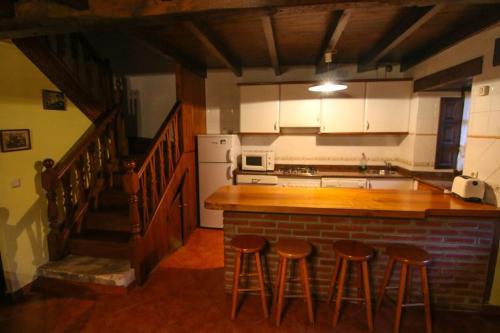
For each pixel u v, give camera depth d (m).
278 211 2.20
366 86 3.84
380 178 3.79
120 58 4.36
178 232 3.58
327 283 2.43
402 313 2.27
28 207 2.63
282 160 4.50
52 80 2.81
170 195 3.33
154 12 1.72
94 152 3.27
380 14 2.35
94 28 1.93
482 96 2.35
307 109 3.98
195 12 1.71
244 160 4.18
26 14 1.80
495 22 2.11
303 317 2.23
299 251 2.08
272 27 2.63
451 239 2.25
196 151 4.12
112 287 2.56
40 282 2.70
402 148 4.08
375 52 3.26
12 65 2.45
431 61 3.31
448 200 2.35
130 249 2.66
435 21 2.45
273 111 4.05
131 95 4.40
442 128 3.65
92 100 3.32
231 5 1.66
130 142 4.19
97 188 3.34
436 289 2.33
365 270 2.05
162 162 3.14
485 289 2.27
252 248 2.14
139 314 2.30
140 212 3.16
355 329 2.10
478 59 2.41
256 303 2.42
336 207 2.15
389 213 2.09
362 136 4.28
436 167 3.73
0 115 2.37
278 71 4.01
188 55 3.59
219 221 4.16
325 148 4.38
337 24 2.38
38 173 2.71
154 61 4.28
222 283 2.73
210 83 4.44
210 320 2.22
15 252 2.53
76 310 2.36
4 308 2.39
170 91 4.30
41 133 2.73
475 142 2.42
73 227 3.01
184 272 2.94
